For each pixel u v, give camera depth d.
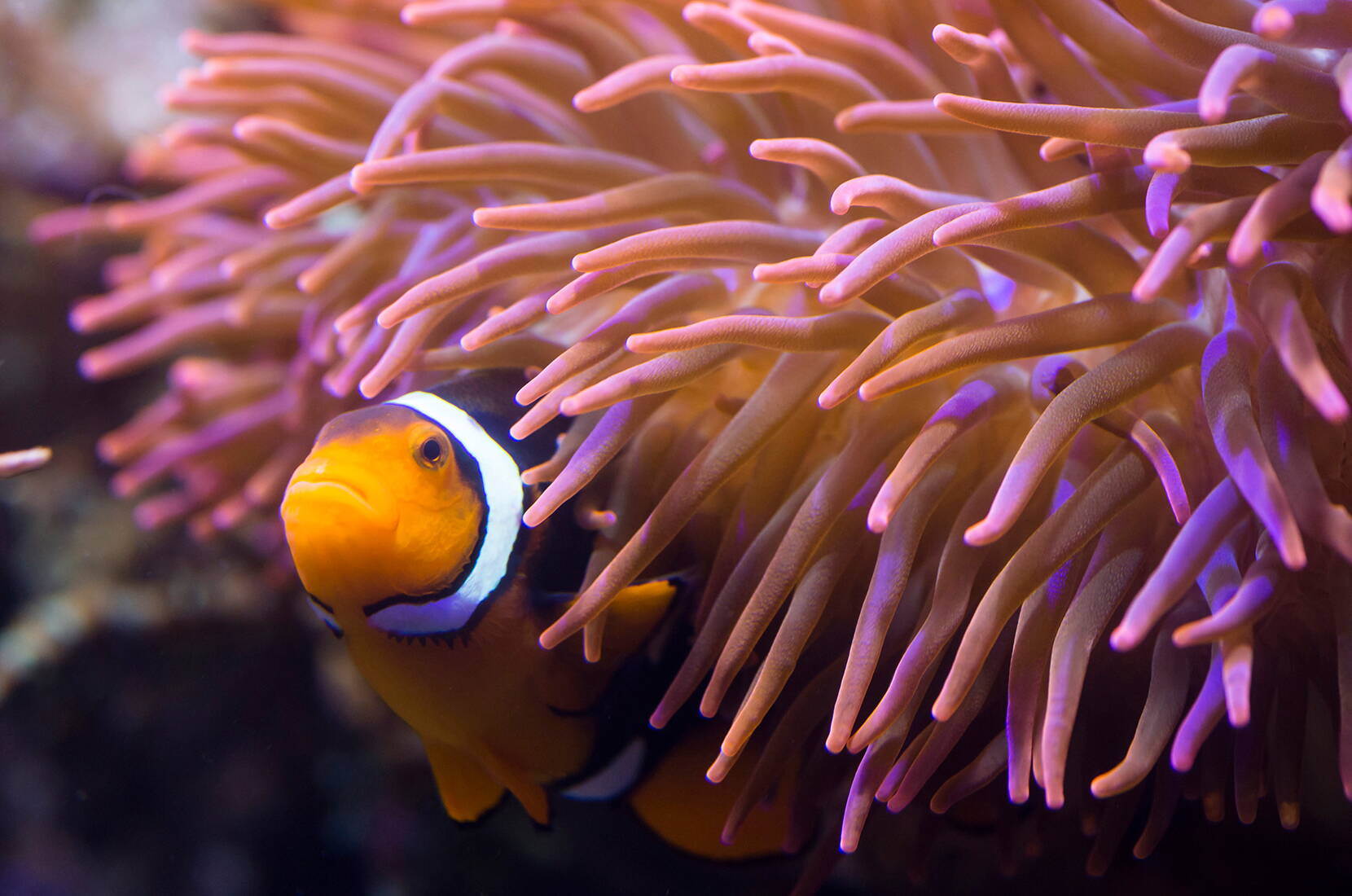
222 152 0.40
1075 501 0.29
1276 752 0.30
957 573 0.29
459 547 0.30
